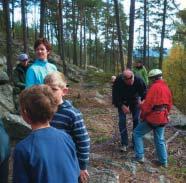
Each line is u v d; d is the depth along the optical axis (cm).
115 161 830
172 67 3884
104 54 6838
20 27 4366
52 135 327
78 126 448
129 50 2028
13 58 2881
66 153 328
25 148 315
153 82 818
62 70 3117
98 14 5834
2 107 899
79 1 4647
